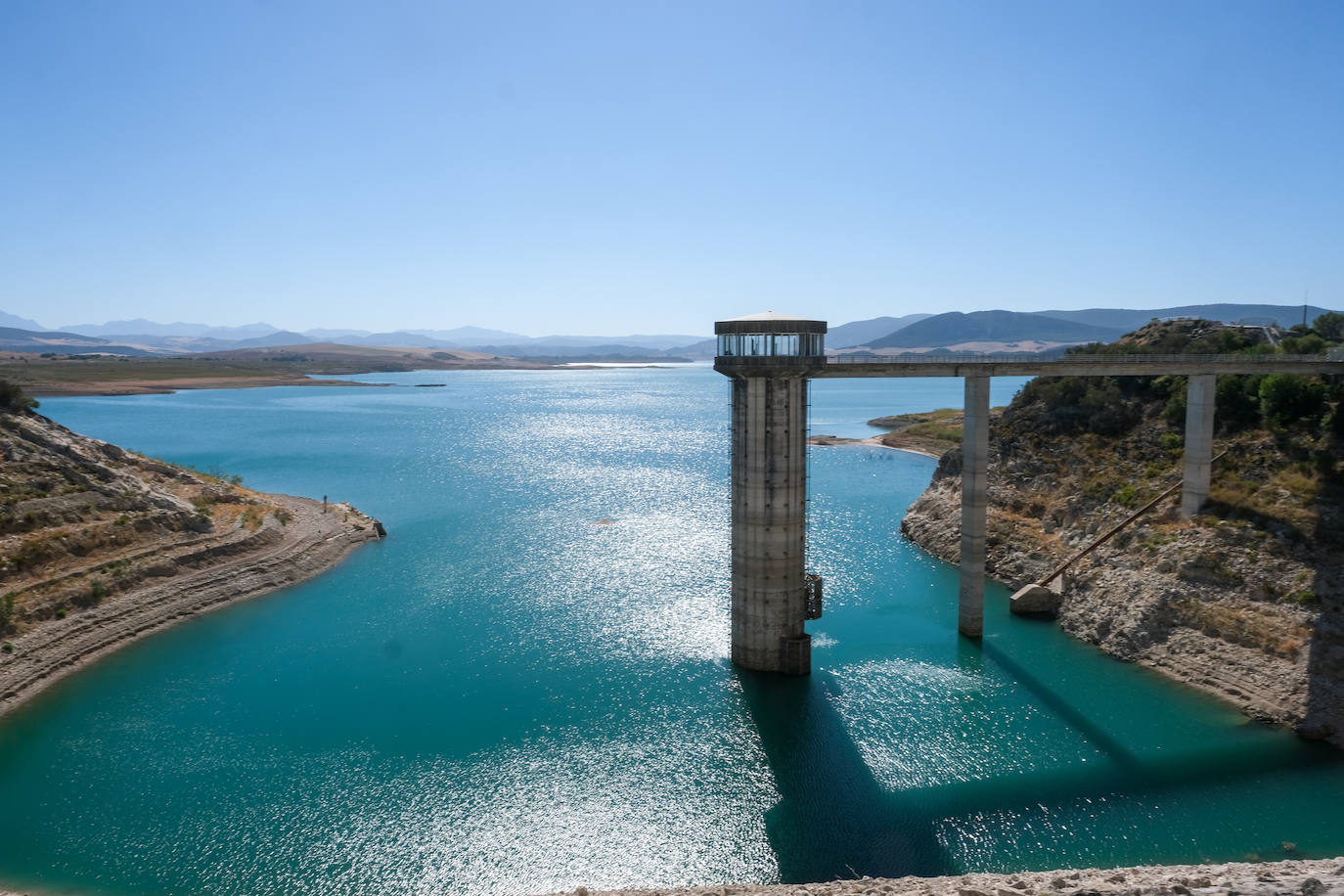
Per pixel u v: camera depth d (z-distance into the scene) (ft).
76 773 129.08
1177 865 100.01
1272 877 82.38
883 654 176.04
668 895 95.96
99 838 111.75
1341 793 119.96
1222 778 124.88
